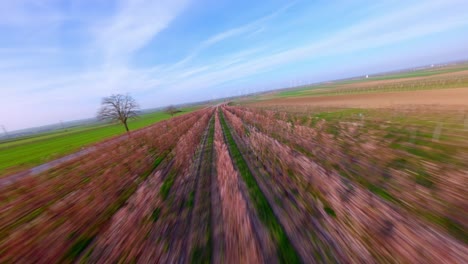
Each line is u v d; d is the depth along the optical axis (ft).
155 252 15.33
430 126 44.01
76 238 18.53
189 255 14.79
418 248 12.54
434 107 68.03
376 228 14.69
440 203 16.93
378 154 29.68
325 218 16.88
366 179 23.12
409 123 48.47
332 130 50.72
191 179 31.40
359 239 13.98
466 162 24.67
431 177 21.80
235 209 17.54
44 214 24.17
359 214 16.51
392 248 12.82
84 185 35.83
